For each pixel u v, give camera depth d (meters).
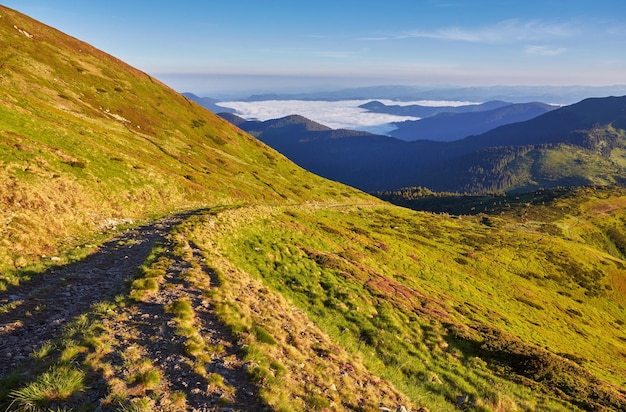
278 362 12.76
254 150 166.88
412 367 20.38
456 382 19.91
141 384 9.66
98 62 133.12
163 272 20.02
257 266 29.91
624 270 153.75
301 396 11.45
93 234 30.58
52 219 27.95
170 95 153.88
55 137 45.84
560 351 46.19
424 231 150.25
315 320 22.52
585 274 140.38
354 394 13.52
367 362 18.59
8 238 22.58
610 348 67.69
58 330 12.75
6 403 8.25
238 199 80.56
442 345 25.09
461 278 81.00
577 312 95.50
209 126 152.25
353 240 67.44
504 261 130.12
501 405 17.97
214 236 32.41
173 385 10.04
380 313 27.50
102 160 47.28
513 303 75.19
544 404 19.48
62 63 110.75
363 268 43.19
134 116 110.00
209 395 9.90
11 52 94.62
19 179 29.41
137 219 39.59
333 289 29.55
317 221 71.25
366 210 165.25
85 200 35.06
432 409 15.76
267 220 48.47
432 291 52.41
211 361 11.74
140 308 15.12
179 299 16.22
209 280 20.27
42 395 8.49
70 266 21.86
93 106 97.06
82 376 9.55
